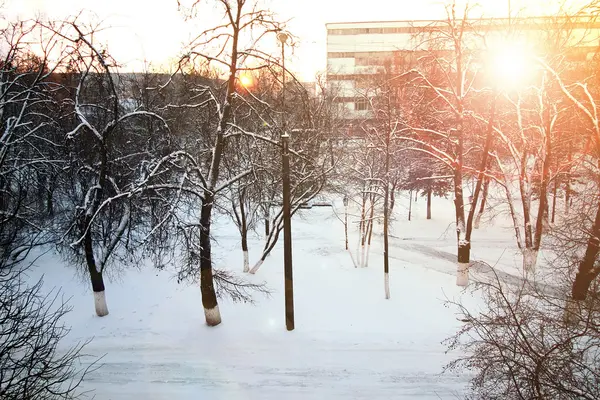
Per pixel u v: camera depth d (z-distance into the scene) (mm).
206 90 10297
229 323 10812
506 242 20469
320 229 23969
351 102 43750
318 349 9539
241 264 16797
